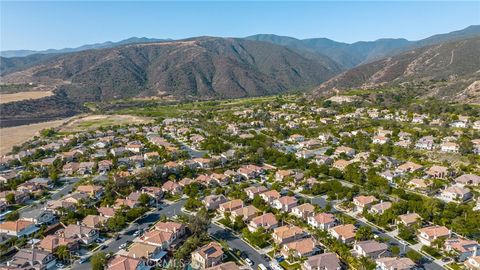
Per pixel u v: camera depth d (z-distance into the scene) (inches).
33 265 4163.4
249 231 4869.6
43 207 5871.1
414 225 4849.9
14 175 7391.7
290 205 5679.1
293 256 4303.6
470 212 5132.9
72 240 4635.8
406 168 7244.1
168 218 5492.1
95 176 7406.5
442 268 4069.9
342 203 5762.8
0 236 4808.1
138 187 6628.9
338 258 4148.6
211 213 5669.3
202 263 4180.6
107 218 5305.1
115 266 3973.9
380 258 4175.7
